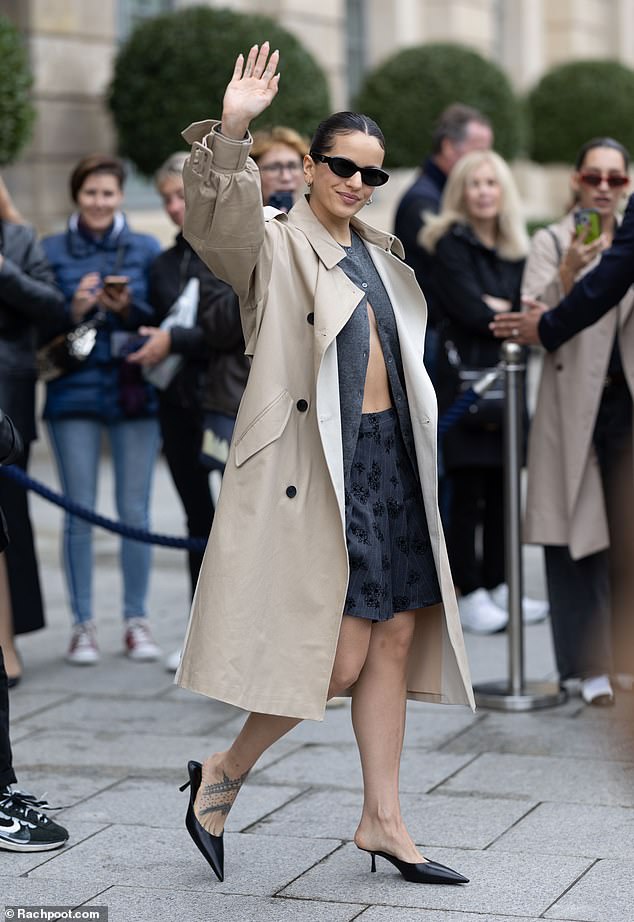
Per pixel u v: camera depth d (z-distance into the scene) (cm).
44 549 2205
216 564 885
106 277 1510
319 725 1302
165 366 1429
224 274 889
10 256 1449
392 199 4112
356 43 4494
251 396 895
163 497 2595
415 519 930
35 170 3094
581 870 946
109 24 3241
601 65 5141
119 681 1478
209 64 2962
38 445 3072
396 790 945
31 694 1434
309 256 901
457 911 884
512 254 1588
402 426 920
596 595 1351
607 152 1371
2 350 1428
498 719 1306
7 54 2536
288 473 892
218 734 1288
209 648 877
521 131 4234
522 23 5353
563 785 1118
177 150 2997
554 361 1345
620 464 1332
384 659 934
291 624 886
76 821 1063
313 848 1001
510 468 1364
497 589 1736
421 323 940
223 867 954
